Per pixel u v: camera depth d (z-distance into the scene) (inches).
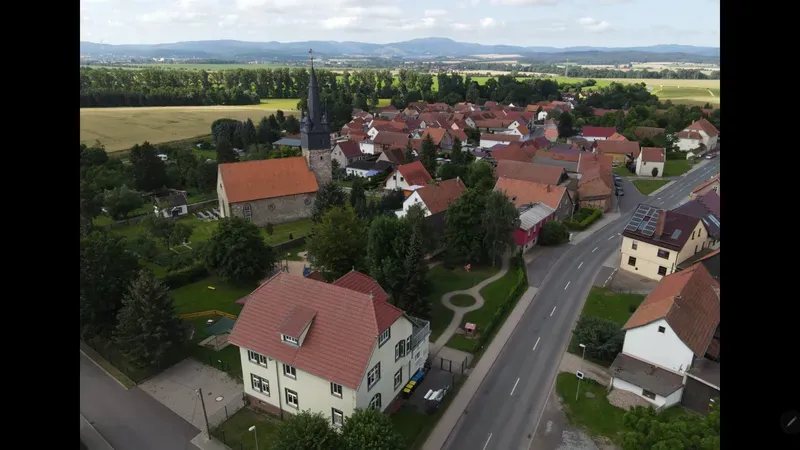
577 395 1496.1
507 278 2349.9
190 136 5979.3
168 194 3971.5
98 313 1750.7
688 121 6028.5
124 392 1528.1
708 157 5152.6
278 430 1153.4
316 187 3334.2
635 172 4586.6
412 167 3757.4
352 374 1244.5
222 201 3196.4
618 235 2957.7
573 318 1972.2
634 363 1544.0
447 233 2490.2
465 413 1433.3
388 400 1409.9
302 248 2795.3
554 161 4146.2
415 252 1871.3
